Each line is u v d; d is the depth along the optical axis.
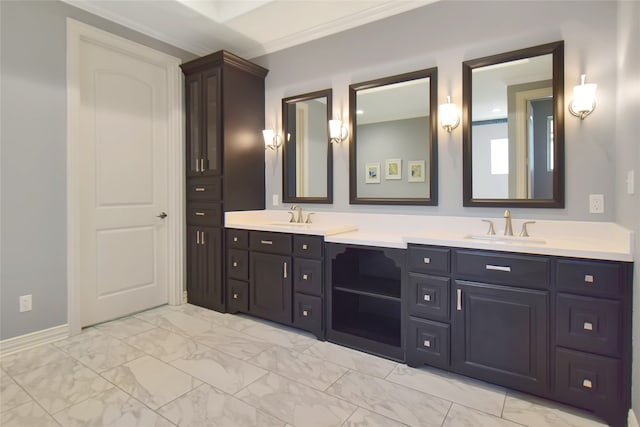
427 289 2.14
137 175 3.21
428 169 2.65
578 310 1.71
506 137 2.35
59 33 2.60
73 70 2.66
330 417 1.70
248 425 1.64
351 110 2.99
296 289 2.74
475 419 1.69
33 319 2.49
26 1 2.43
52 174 2.57
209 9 2.95
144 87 3.24
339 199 3.11
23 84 2.43
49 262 2.56
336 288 2.59
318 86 3.21
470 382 2.02
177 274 3.44
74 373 2.12
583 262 1.68
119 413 1.73
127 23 2.99
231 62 3.21
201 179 3.36
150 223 3.32
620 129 1.91
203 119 3.32
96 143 2.93
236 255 3.11
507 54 2.32
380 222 2.87
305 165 3.31
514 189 2.33
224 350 2.44
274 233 2.85
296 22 3.03
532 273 1.81
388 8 2.77
